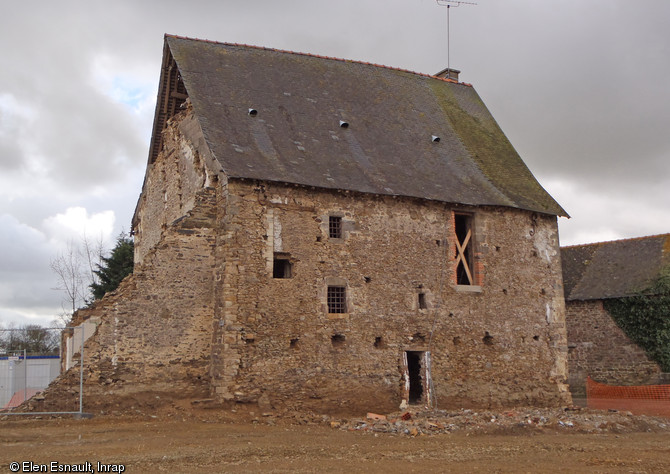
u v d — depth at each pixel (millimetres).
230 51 23516
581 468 11766
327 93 23938
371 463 11812
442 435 15875
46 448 12742
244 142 19969
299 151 20719
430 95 26766
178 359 18266
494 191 23125
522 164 25859
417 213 21281
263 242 18797
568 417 18641
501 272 22422
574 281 30453
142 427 15523
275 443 13781
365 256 20188
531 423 17375
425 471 11148
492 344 21875
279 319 18672
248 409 17875
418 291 20844
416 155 23203
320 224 19688
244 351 18125
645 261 29094
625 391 24438
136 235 28609
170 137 23672
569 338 29500
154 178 25672
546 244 23781
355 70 25781
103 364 17469
